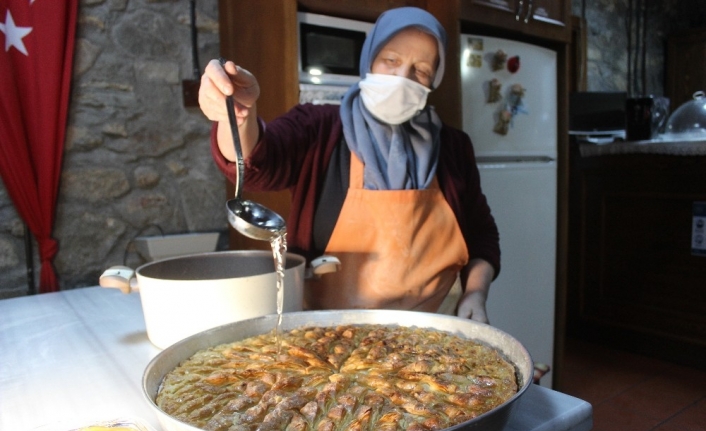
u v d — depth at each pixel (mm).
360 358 762
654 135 2873
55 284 1791
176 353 726
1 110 1670
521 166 2158
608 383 2596
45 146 1743
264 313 855
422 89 1185
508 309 2188
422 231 1219
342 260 1190
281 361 738
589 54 3809
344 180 1224
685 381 2596
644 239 2895
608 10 3959
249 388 668
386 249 1178
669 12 4559
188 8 2041
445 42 1215
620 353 3006
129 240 1952
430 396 644
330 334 847
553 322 2369
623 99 3246
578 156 3125
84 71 1836
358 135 1220
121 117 1915
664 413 2275
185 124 2055
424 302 1234
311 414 598
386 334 849
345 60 1842
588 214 3135
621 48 4105
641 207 2885
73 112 1822
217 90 786
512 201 2141
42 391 735
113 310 1159
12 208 1740
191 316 826
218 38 2117
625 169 2916
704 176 2588
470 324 830
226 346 789
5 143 1679
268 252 1056
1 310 1170
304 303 1231
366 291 1181
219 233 2125
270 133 1104
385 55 1213
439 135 1354
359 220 1187
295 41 1686
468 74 1967
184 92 2037
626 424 2186
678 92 4523
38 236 1762
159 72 1986
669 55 4523
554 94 2291
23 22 1694
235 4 1968
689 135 2756
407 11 1185
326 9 1772
